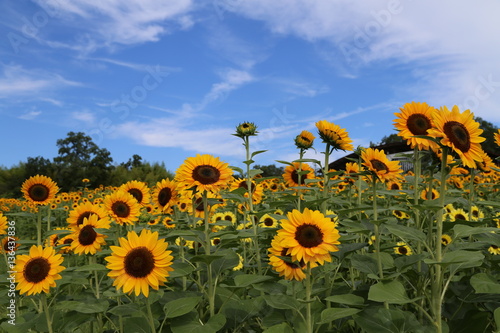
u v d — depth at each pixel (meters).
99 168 41.75
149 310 2.96
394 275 2.97
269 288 3.38
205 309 3.77
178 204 6.09
